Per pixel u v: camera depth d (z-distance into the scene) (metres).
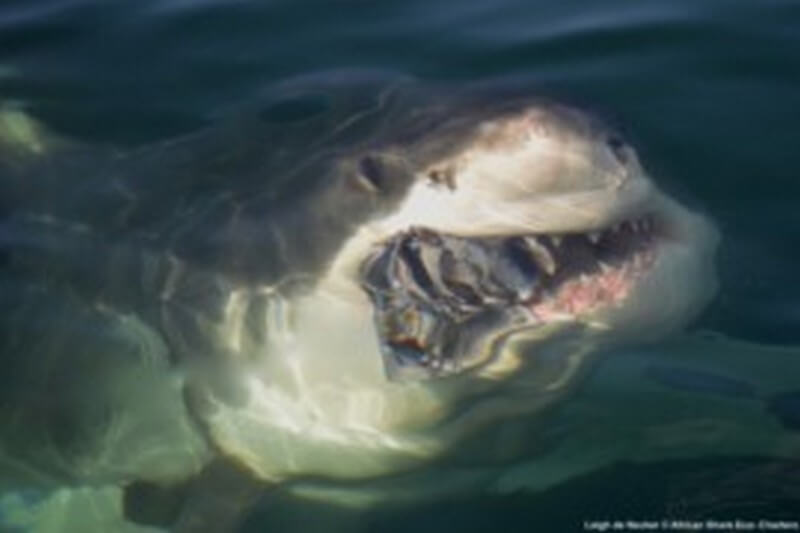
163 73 12.05
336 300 8.64
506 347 8.35
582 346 8.45
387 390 8.48
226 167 9.94
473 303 8.38
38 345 9.49
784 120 10.88
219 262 9.16
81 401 9.23
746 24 12.15
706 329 9.05
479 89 9.40
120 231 9.80
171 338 9.10
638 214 8.21
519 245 8.32
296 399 8.70
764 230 9.77
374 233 8.57
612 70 11.54
